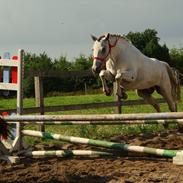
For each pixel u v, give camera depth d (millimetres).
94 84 32500
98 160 7969
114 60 11039
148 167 7207
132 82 11336
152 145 9344
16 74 9695
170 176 6562
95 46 10969
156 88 12297
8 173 7434
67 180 6766
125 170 7094
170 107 12531
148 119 7203
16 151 9047
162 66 12141
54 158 8516
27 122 8875
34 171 7434
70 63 46438
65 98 26578
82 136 11305
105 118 7645
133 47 11344
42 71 11211
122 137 10781
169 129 12281
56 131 12070
